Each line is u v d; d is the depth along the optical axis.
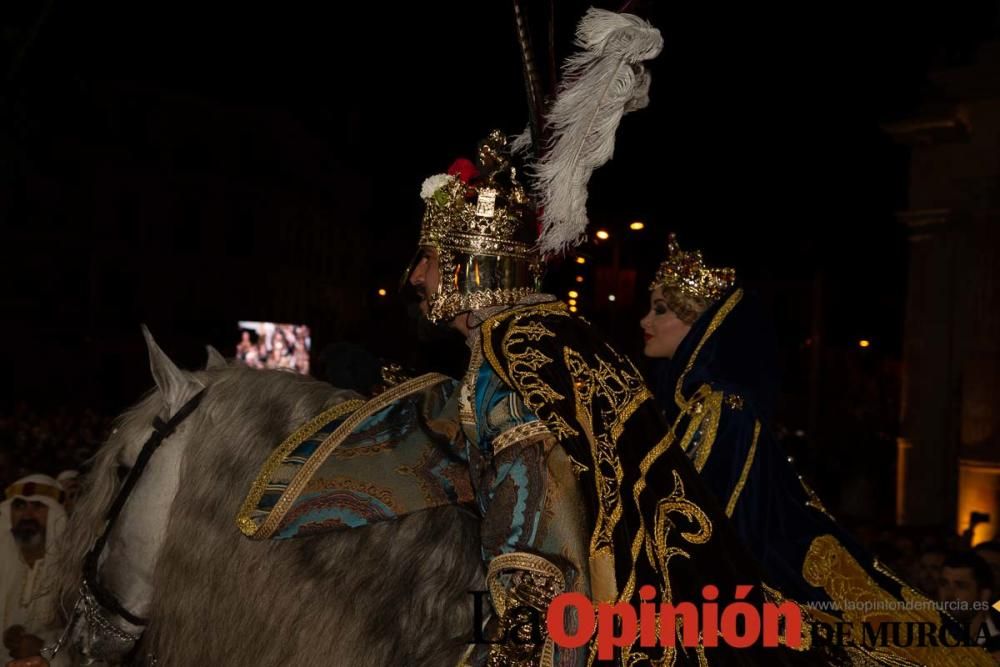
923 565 5.49
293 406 2.41
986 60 11.46
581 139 2.14
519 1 2.36
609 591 1.93
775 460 3.22
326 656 2.21
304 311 42.50
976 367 11.27
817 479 16.70
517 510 1.91
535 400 1.95
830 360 26.89
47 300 30.44
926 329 12.42
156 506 2.42
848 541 3.05
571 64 2.20
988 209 11.62
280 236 40.03
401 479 2.22
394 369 2.67
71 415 21.52
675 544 1.96
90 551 2.48
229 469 2.34
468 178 2.24
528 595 1.86
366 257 50.06
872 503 14.99
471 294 2.17
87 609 2.45
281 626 2.24
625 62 2.19
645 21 2.21
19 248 29.59
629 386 2.07
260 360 37.88
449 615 2.22
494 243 2.17
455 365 2.60
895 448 19.78
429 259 2.31
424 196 2.29
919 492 12.41
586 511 1.94
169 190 34.62
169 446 2.44
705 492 2.04
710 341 3.44
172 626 2.31
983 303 11.41
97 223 32.00
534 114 2.31
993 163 11.67
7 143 14.58
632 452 1.99
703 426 3.26
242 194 37.62
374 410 2.33
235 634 2.26
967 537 9.09
